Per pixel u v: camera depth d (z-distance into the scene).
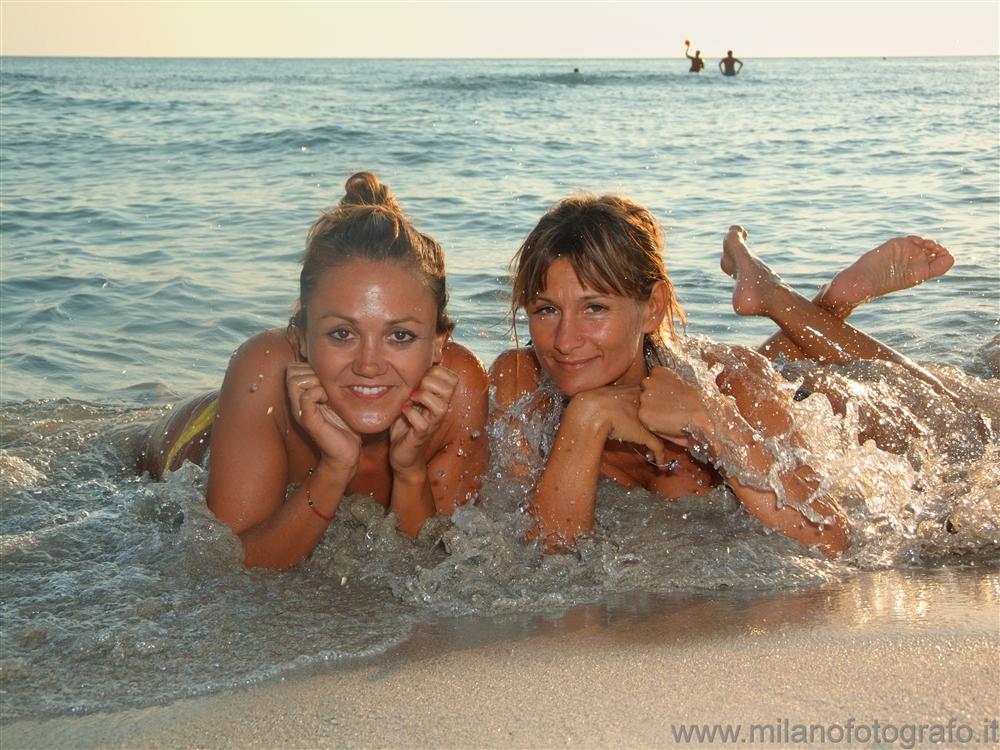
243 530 3.09
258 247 8.77
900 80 58.03
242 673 2.26
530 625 2.56
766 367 3.61
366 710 2.06
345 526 3.34
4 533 3.22
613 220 3.16
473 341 5.82
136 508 3.32
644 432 3.27
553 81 50.41
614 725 1.96
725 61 58.81
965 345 5.72
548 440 3.55
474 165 15.28
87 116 25.97
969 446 4.04
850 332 4.52
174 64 134.62
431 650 2.39
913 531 3.23
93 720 2.05
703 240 9.04
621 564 2.98
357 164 15.41
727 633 2.41
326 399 2.95
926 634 2.32
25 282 7.35
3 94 36.62
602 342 3.21
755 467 3.17
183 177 13.98
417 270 2.86
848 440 3.57
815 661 2.20
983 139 19.59
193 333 6.27
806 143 19.55
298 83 51.91
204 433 3.76
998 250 8.38
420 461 3.19
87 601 2.65
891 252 4.45
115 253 8.48
